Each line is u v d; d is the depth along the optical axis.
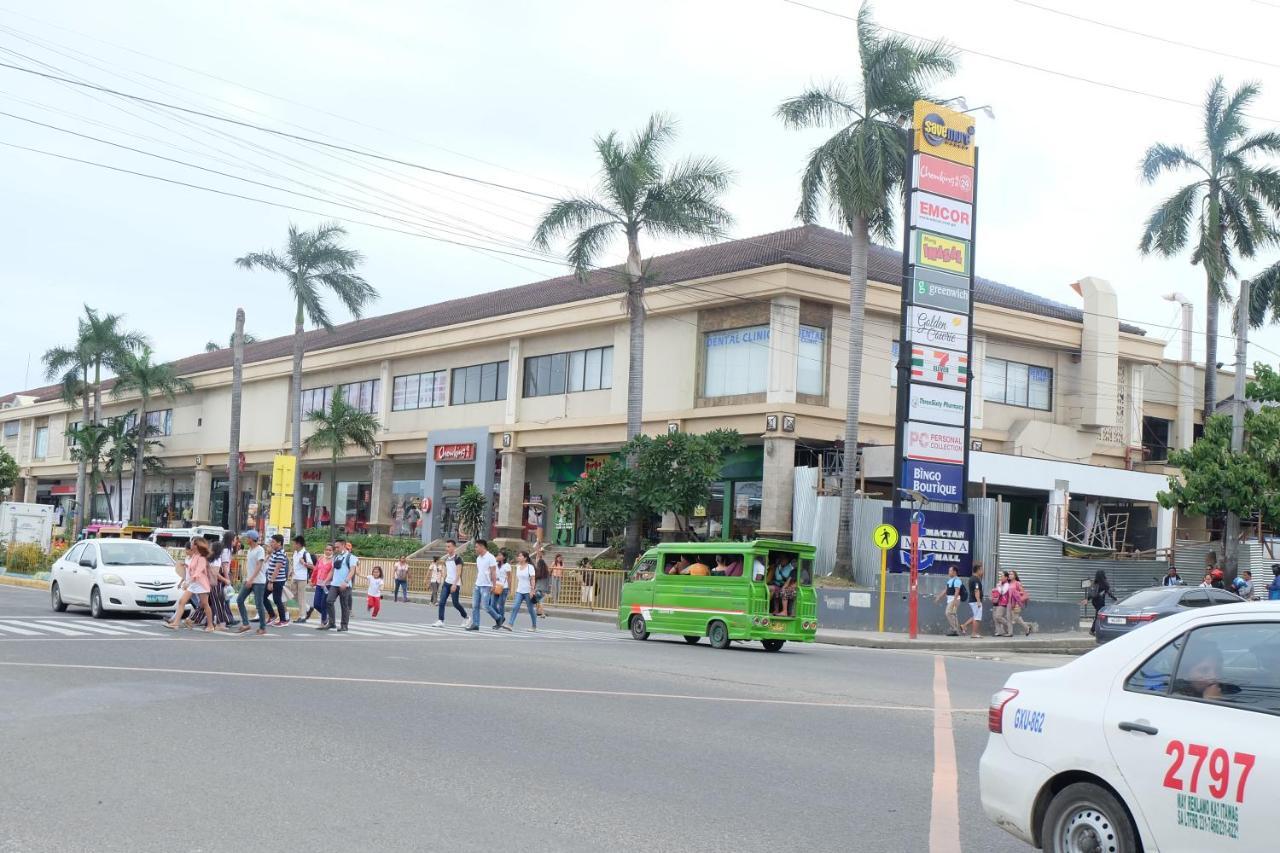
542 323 46.34
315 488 64.06
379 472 55.16
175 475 73.81
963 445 33.66
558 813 7.82
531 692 14.06
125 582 23.52
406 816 7.62
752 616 23.11
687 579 24.61
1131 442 46.84
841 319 39.09
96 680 13.70
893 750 10.76
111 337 67.25
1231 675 5.58
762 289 37.72
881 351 40.47
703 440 36.59
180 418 73.00
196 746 9.79
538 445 46.62
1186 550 40.38
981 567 31.38
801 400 37.94
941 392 33.31
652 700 13.75
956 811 8.29
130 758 9.23
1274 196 39.06
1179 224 39.72
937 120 33.56
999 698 6.55
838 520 35.34
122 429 67.81
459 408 51.22
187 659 16.34
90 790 8.13
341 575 23.30
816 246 42.34
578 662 18.38
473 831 7.29
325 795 8.15
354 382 58.19
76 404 78.62
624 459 38.12
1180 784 5.49
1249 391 34.62
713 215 38.12
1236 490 32.66
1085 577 36.41
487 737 10.68
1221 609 5.81
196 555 21.89
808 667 19.48
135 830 7.11
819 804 8.38
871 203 33.44
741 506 40.41
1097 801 5.88
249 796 8.05
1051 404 45.03
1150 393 49.06
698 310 40.56
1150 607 24.53
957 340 33.69
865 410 39.72
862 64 34.56
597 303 43.81
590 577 37.78
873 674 18.58
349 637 21.62
